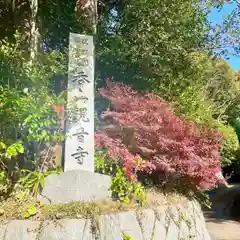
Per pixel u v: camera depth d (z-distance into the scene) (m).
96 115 4.34
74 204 2.63
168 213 3.05
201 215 3.87
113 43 4.83
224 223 5.04
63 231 2.33
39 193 2.77
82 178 2.86
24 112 2.69
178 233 3.05
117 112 3.90
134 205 2.86
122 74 5.14
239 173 9.41
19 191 2.74
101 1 5.27
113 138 3.83
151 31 4.84
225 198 7.19
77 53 3.37
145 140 3.67
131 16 4.98
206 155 3.86
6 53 2.95
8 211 2.46
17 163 3.13
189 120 4.18
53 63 3.21
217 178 3.96
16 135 2.90
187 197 3.78
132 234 2.60
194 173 3.69
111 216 2.55
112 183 2.92
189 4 5.20
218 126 5.04
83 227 2.39
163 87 4.98
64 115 3.09
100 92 4.16
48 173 2.91
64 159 3.03
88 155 3.08
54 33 5.38
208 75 6.50
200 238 3.45
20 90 2.87
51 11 5.25
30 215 2.41
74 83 3.27
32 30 3.95
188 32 5.30
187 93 4.95
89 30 4.29
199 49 5.68
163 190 3.68
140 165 3.27
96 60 4.95
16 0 4.15
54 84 3.91
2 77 2.94
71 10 5.15
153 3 4.84
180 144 3.57
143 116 3.70
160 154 3.62
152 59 4.81
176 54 5.04
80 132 3.11
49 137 2.93
